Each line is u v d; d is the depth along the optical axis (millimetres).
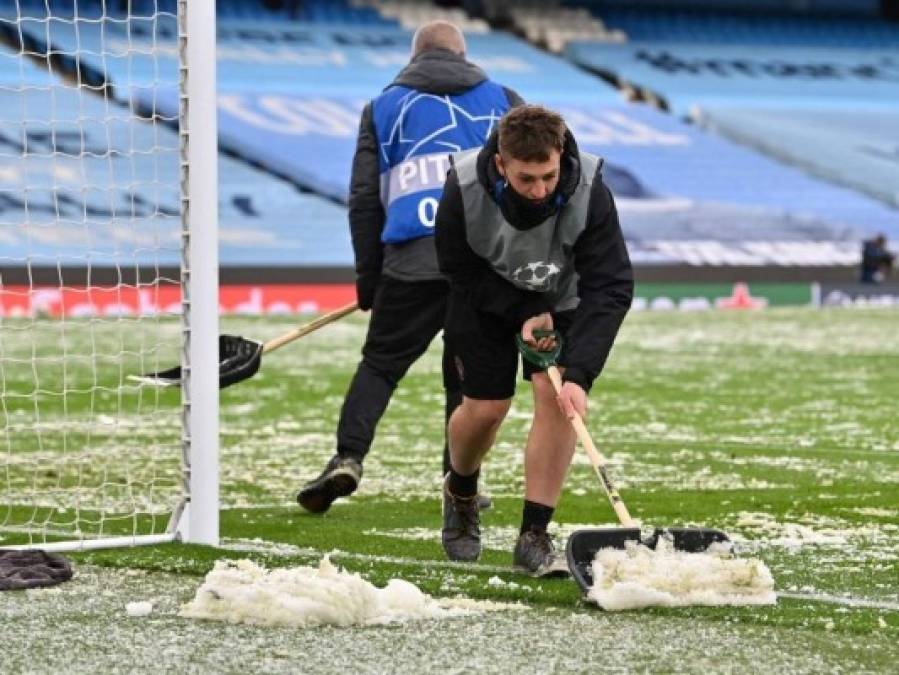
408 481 9234
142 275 28875
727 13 48906
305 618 4801
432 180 7559
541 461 5844
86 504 8195
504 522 7605
